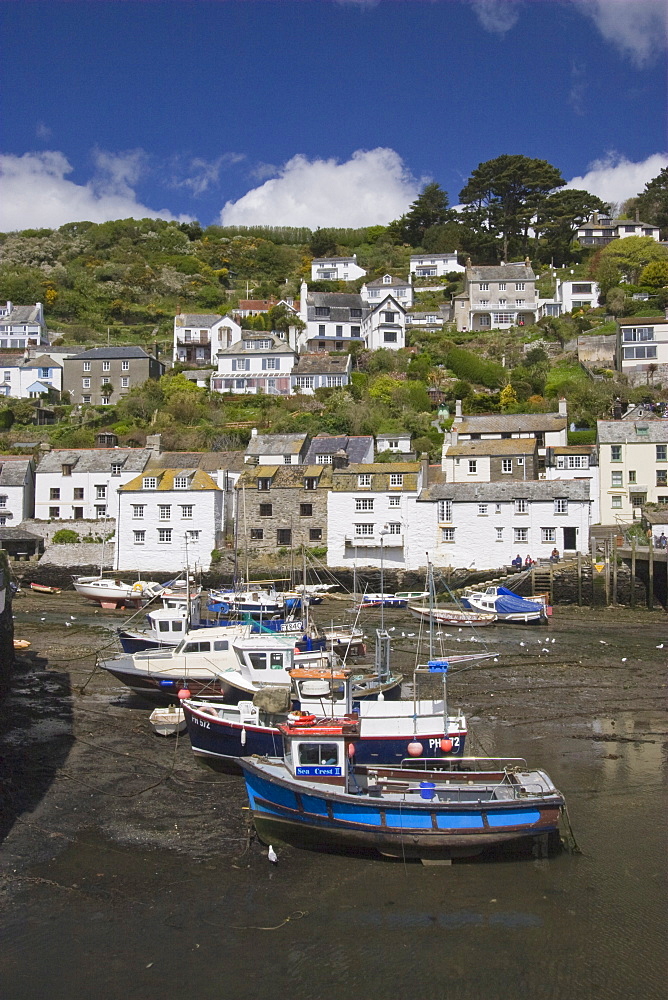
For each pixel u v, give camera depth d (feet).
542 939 49.49
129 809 68.03
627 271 401.70
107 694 104.32
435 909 53.01
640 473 218.18
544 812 58.70
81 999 44.21
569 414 267.80
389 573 196.24
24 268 480.64
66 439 274.77
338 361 320.70
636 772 75.87
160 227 588.50
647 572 173.37
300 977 46.21
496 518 193.47
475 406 281.54
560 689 107.24
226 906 53.36
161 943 49.29
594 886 55.57
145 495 208.13
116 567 207.72
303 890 55.42
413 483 201.05
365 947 48.91
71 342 394.73
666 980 45.57
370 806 58.80
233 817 66.90
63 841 62.03
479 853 59.52
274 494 209.77
